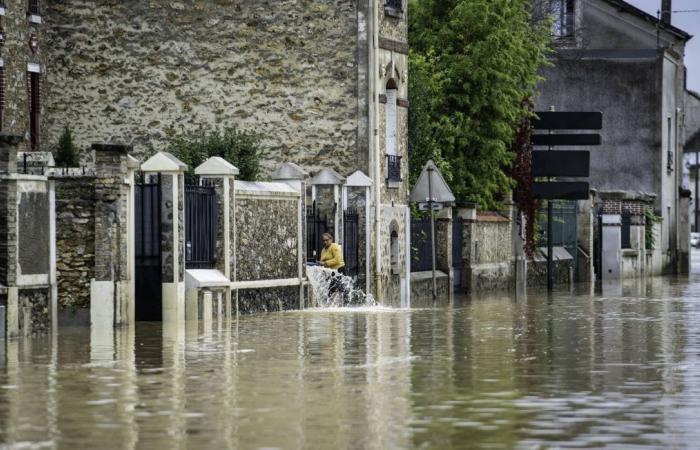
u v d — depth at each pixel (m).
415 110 87.81
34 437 26.52
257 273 61.03
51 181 49.53
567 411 29.61
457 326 52.47
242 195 59.69
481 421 28.27
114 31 73.88
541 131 100.88
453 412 29.41
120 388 32.97
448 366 37.72
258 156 73.81
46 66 73.69
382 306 69.69
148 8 73.94
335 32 73.50
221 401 30.86
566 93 132.25
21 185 47.94
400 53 77.56
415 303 76.19
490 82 92.12
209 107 73.81
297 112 73.69
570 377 35.34
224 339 45.97
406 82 78.88
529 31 99.12
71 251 51.84
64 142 69.19
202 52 73.81
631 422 28.22
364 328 51.09
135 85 74.00
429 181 75.50
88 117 74.12
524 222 100.44
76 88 74.12
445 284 86.12
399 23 77.50
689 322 55.38
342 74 73.44
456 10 92.38
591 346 43.91
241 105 73.81
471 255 89.56
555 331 50.16
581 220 114.50
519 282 99.19
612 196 118.88
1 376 35.38
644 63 132.12
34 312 48.72
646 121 132.38
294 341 45.22
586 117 95.88
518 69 93.81
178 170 53.97
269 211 62.06
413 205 85.06
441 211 86.38
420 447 25.45
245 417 28.70
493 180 94.19
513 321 55.56
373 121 73.50
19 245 47.91
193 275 55.28
